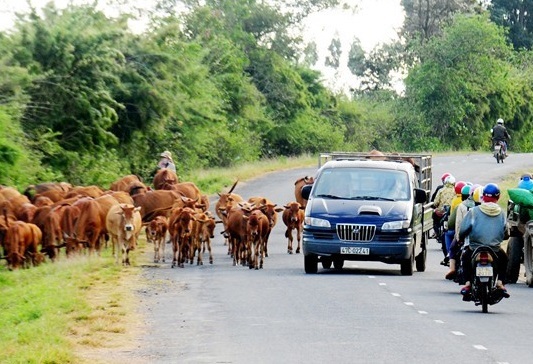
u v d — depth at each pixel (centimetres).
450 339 2122
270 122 10656
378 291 2950
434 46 13088
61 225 3994
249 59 11125
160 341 2131
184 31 10400
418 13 15262
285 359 1903
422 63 13238
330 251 3400
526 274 3219
